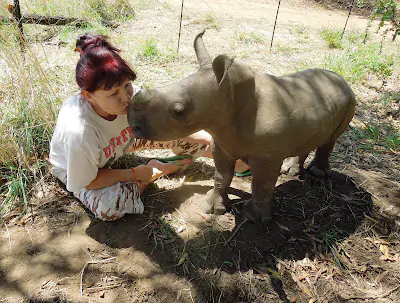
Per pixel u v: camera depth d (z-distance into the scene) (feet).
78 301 5.75
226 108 5.51
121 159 8.45
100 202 6.77
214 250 6.57
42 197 7.61
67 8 16.62
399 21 15.39
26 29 14.83
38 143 8.63
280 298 5.97
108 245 6.63
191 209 7.40
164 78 12.24
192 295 5.95
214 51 15.17
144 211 7.28
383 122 10.93
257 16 21.26
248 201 7.18
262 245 6.68
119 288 5.98
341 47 16.67
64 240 6.68
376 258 6.66
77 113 6.24
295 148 6.17
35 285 5.95
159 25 17.95
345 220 7.30
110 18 18.08
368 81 13.51
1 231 6.86
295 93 5.96
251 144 5.81
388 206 7.67
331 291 6.09
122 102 5.84
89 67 5.42
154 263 6.36
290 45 16.72
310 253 6.64
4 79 9.26
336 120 6.63
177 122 5.28
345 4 25.43
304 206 7.52
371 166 8.94
